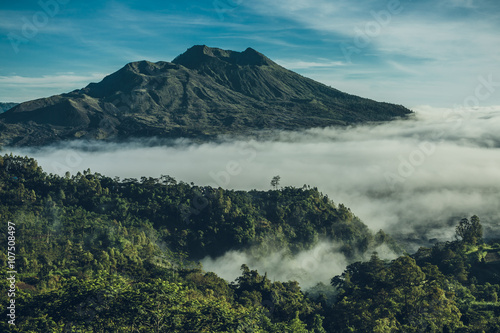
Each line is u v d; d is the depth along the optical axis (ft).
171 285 256.93
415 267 399.24
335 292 495.00
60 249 482.69
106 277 271.69
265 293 445.78
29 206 626.23
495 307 389.60
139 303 236.84
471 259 540.11
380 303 378.53
